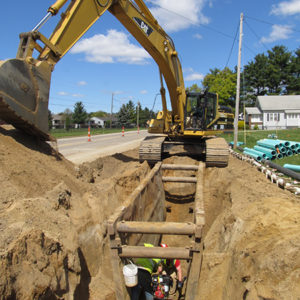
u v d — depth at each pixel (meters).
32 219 4.29
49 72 7.23
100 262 5.81
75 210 5.91
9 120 6.64
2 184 4.77
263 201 6.42
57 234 4.43
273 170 12.84
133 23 9.34
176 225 4.75
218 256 5.95
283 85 69.44
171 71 11.11
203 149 12.18
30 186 5.35
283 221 5.11
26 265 3.56
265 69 67.94
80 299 4.68
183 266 7.67
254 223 5.47
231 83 52.19
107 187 7.80
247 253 4.73
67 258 4.38
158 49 10.36
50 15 7.04
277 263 3.90
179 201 10.59
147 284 5.56
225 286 5.05
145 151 11.41
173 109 12.17
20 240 3.63
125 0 8.98
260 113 53.06
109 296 5.21
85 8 7.95
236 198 7.53
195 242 4.72
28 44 6.82
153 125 12.28
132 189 8.64
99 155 15.08
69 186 6.59
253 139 28.80
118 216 4.98
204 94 11.80
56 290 3.92
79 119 72.44
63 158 8.19
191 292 4.91
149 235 7.58
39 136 7.31
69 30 7.64
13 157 5.88
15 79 6.28
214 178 10.13
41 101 7.02
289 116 51.62
